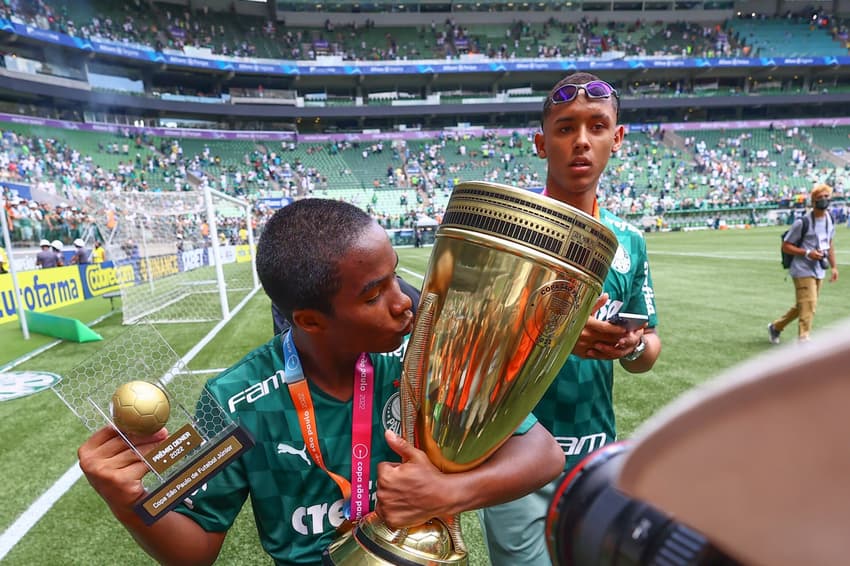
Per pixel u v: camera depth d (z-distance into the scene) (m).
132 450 0.81
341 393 1.07
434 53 40.28
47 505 2.75
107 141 30.00
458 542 0.79
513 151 38.22
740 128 39.47
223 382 1.07
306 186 33.53
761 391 0.14
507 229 0.65
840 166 36.03
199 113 34.97
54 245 10.67
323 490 1.07
